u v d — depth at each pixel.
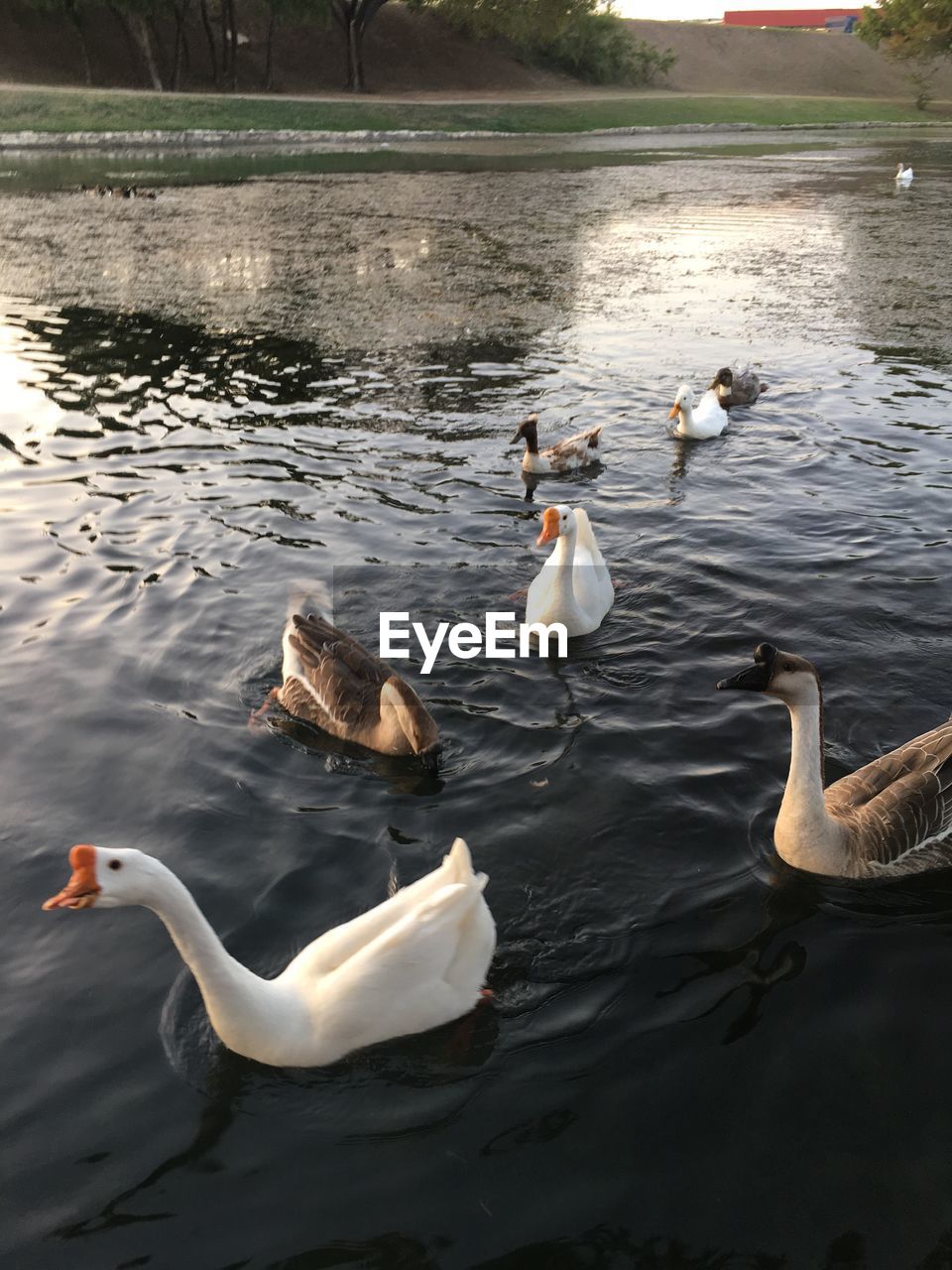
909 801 2.12
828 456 4.59
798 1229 1.41
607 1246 1.39
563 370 5.98
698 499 4.14
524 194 13.30
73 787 2.38
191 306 7.36
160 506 3.97
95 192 12.29
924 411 5.18
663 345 6.49
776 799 2.37
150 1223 1.41
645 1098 1.61
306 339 6.52
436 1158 1.52
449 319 7.08
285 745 2.58
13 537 3.67
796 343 6.51
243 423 4.96
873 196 13.50
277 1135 1.55
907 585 3.37
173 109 19.83
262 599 3.28
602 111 25.94
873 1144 1.53
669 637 3.11
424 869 2.13
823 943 1.94
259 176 14.57
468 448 4.70
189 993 1.81
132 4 22.30
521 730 2.64
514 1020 1.77
